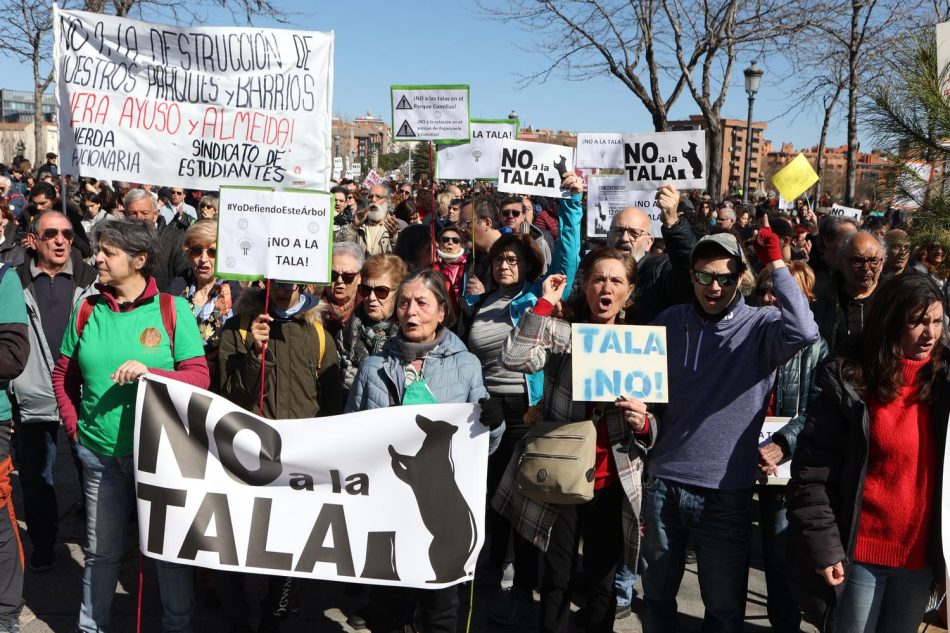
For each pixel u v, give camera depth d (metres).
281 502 3.56
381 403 3.63
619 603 4.49
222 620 4.36
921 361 2.89
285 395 3.85
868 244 4.71
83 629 3.78
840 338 4.84
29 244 6.03
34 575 4.78
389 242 9.97
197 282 4.97
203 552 3.55
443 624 3.57
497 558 4.66
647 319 4.90
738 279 3.32
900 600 2.96
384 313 4.34
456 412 3.48
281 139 5.12
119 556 3.80
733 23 16.78
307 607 4.55
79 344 3.71
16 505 5.87
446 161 7.82
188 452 3.55
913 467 2.88
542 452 3.46
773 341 3.26
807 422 3.05
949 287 4.01
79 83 5.06
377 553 3.52
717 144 17.19
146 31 5.05
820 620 3.04
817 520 2.96
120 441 3.66
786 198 6.61
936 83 3.03
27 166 17.86
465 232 6.94
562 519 3.56
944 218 3.02
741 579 3.43
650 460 3.55
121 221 3.68
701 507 3.40
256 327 3.76
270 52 5.07
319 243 3.85
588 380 3.32
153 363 3.66
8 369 3.68
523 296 4.48
